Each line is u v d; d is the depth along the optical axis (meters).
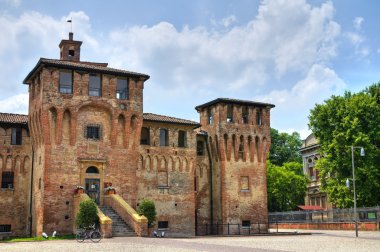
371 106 64.56
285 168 95.94
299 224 78.12
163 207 59.56
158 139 60.81
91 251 30.58
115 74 54.84
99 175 52.91
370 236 50.81
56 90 51.34
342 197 64.25
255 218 65.88
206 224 65.50
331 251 32.06
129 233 46.38
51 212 49.41
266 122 69.56
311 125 70.19
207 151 67.75
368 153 62.38
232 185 65.12
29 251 30.89
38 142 53.03
